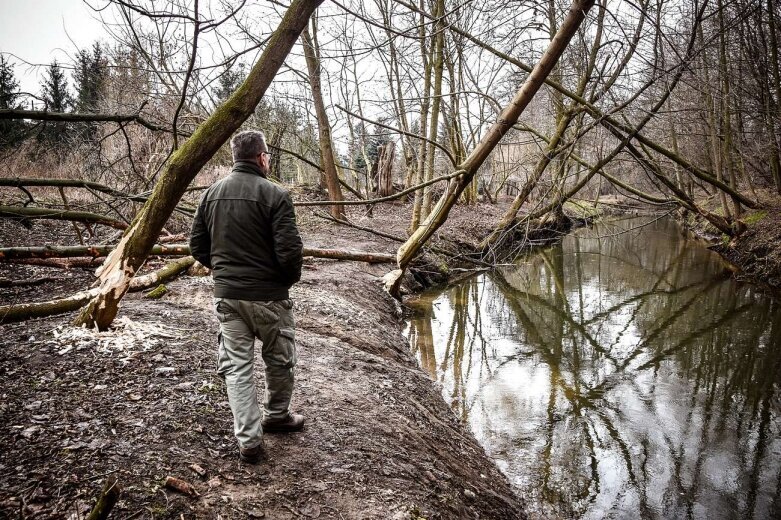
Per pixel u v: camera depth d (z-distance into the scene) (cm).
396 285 1167
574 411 696
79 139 1014
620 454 589
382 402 520
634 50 953
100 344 470
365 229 1205
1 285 699
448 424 592
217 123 442
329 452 383
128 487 295
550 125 1962
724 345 974
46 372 413
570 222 2759
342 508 326
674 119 1628
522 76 1235
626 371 855
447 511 377
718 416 686
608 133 1392
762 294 1327
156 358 461
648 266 1820
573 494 511
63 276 789
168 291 700
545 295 1423
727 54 1645
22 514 262
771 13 1493
